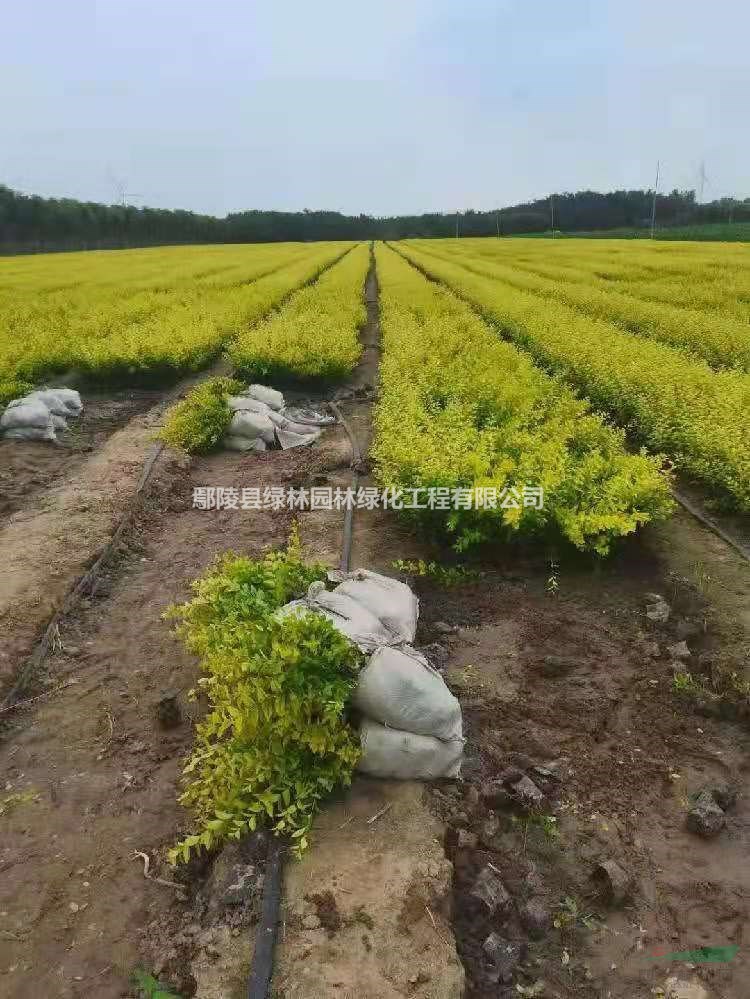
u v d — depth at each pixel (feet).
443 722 12.92
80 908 11.43
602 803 13.07
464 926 10.81
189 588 20.77
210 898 11.09
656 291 67.15
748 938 10.68
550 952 10.61
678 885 11.54
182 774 13.84
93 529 23.48
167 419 35.19
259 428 33.14
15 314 59.77
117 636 18.53
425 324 52.49
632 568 20.85
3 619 18.47
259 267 110.01
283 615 13.62
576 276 83.92
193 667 17.01
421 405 29.40
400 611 16.11
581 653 17.11
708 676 16.20
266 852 11.54
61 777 14.01
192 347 44.55
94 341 46.50
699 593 19.38
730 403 28.96
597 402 36.58
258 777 11.97
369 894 10.79
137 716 15.55
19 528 23.88
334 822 12.07
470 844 11.88
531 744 14.33
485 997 9.94
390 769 12.73
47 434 33.96
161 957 10.47
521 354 43.68
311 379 42.65
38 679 16.79
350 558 21.33
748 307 55.93
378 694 12.67
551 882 11.64
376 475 25.70
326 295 70.79
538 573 20.77
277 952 10.03
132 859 12.24
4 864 12.19
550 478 21.06
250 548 23.06
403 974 9.72
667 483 22.25
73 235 220.43
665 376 33.96
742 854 12.07
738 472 23.99
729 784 13.41
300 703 12.24
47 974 10.46
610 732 14.73
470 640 17.65
